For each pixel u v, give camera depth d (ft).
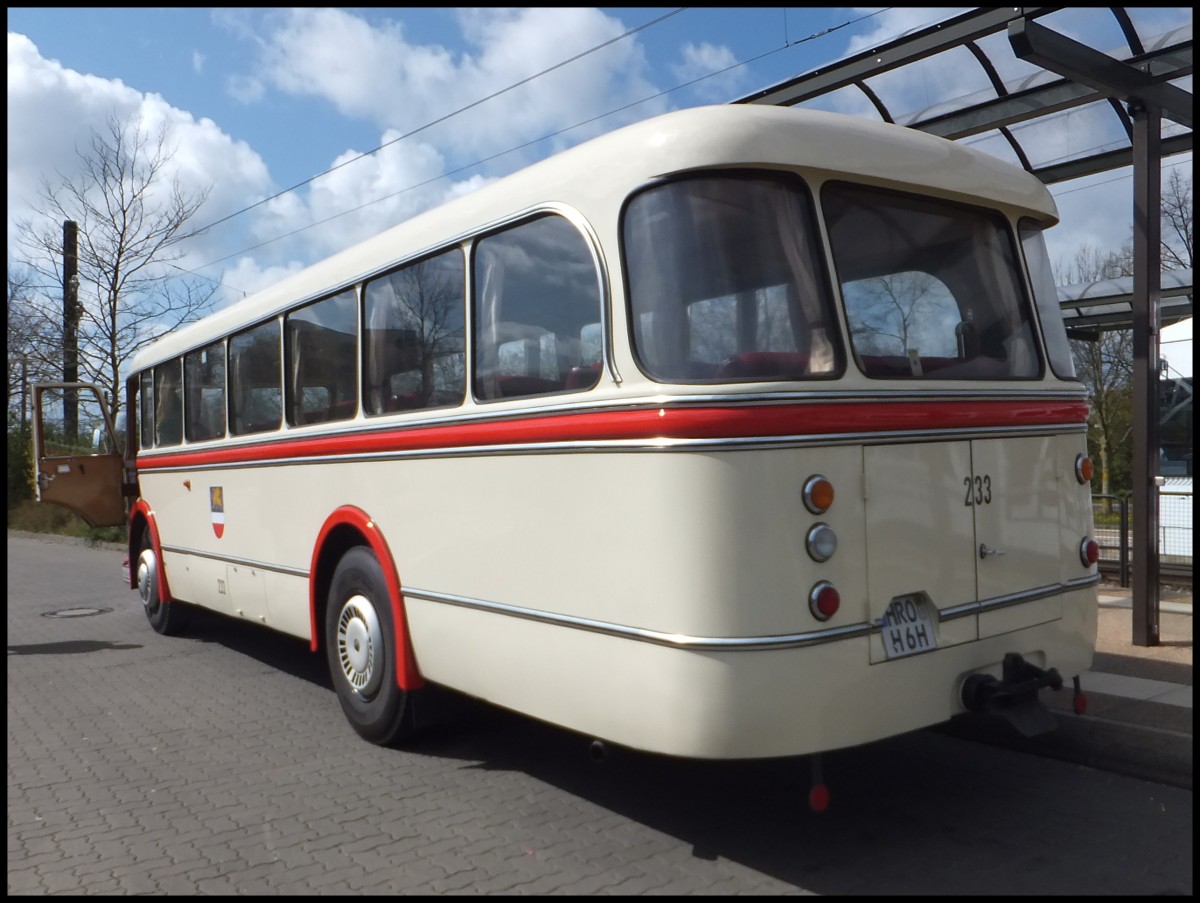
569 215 13.62
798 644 11.75
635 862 13.11
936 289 14.16
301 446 20.67
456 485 15.69
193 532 27.09
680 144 12.44
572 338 13.55
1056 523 14.96
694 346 12.12
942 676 13.12
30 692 24.08
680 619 11.79
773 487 11.82
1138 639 22.72
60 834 14.76
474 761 17.60
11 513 84.99
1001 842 13.47
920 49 22.34
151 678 25.27
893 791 15.43
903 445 12.92
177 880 13.04
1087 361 73.46
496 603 14.78
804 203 12.89
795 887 12.25
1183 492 33.53
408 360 17.31
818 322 12.70
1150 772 15.70
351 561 18.69
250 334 23.50
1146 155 22.62
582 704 13.24
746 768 16.65
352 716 18.92
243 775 17.25
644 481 12.20
